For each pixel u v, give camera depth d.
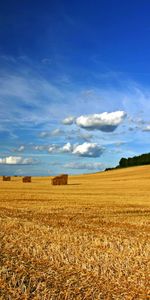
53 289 7.72
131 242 12.80
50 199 30.66
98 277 8.62
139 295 7.63
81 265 9.53
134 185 54.72
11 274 8.60
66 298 7.31
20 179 89.25
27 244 11.99
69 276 8.70
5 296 7.23
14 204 26.33
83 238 13.31
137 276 8.70
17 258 10.18
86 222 18.14
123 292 7.76
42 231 14.66
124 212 22.41
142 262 9.92
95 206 25.41
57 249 11.16
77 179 81.19
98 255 10.55
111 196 34.69
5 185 55.72
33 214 20.89
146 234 14.85
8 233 14.05
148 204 27.16
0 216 19.77
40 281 8.13
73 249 11.26
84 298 7.36
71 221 18.33
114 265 9.51
